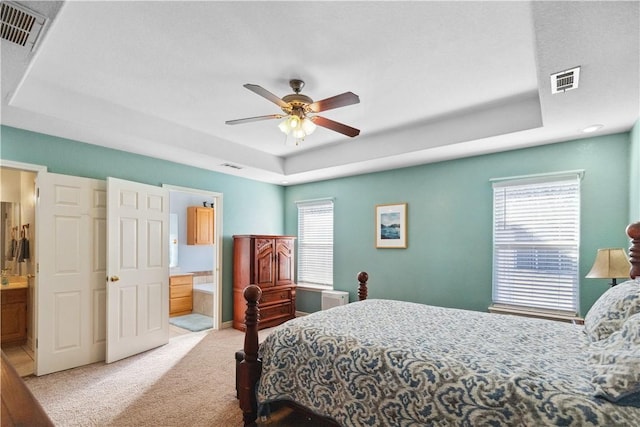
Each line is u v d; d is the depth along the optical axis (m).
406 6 1.89
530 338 2.14
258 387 2.32
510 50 2.33
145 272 3.97
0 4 1.57
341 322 2.49
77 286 3.48
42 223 3.26
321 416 2.02
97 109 3.15
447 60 2.46
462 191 4.21
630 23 1.63
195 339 4.48
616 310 1.89
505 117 3.30
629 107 2.64
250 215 5.58
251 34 2.15
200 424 2.42
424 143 3.85
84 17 1.98
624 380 1.31
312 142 4.54
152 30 2.11
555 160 3.58
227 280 5.18
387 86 2.88
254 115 3.55
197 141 4.05
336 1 1.85
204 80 2.78
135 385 3.04
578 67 2.05
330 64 2.52
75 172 3.57
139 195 3.93
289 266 5.47
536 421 1.38
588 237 3.39
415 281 4.56
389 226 4.82
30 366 3.44
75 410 2.59
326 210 5.65
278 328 2.43
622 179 3.24
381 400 1.80
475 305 4.06
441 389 1.62
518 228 3.81
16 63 2.06
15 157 3.17
